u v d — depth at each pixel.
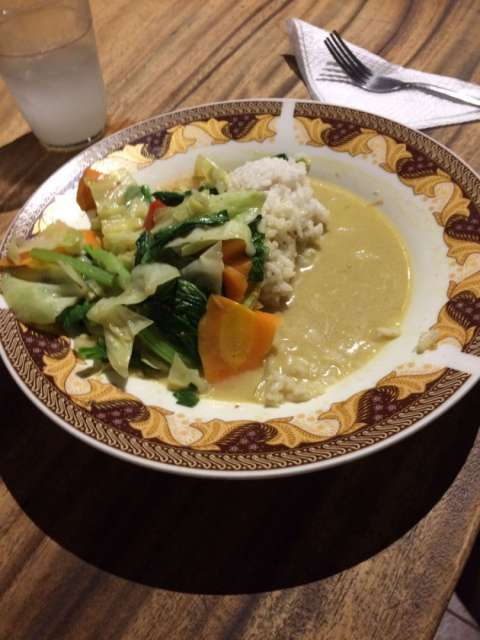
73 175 0.36
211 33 0.47
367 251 0.33
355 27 0.46
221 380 0.29
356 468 0.25
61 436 0.27
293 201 0.34
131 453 0.23
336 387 0.28
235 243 0.30
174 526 0.24
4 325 0.29
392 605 0.21
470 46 0.43
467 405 0.26
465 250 0.29
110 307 0.29
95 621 0.22
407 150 0.34
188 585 0.22
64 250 0.32
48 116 0.39
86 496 0.25
